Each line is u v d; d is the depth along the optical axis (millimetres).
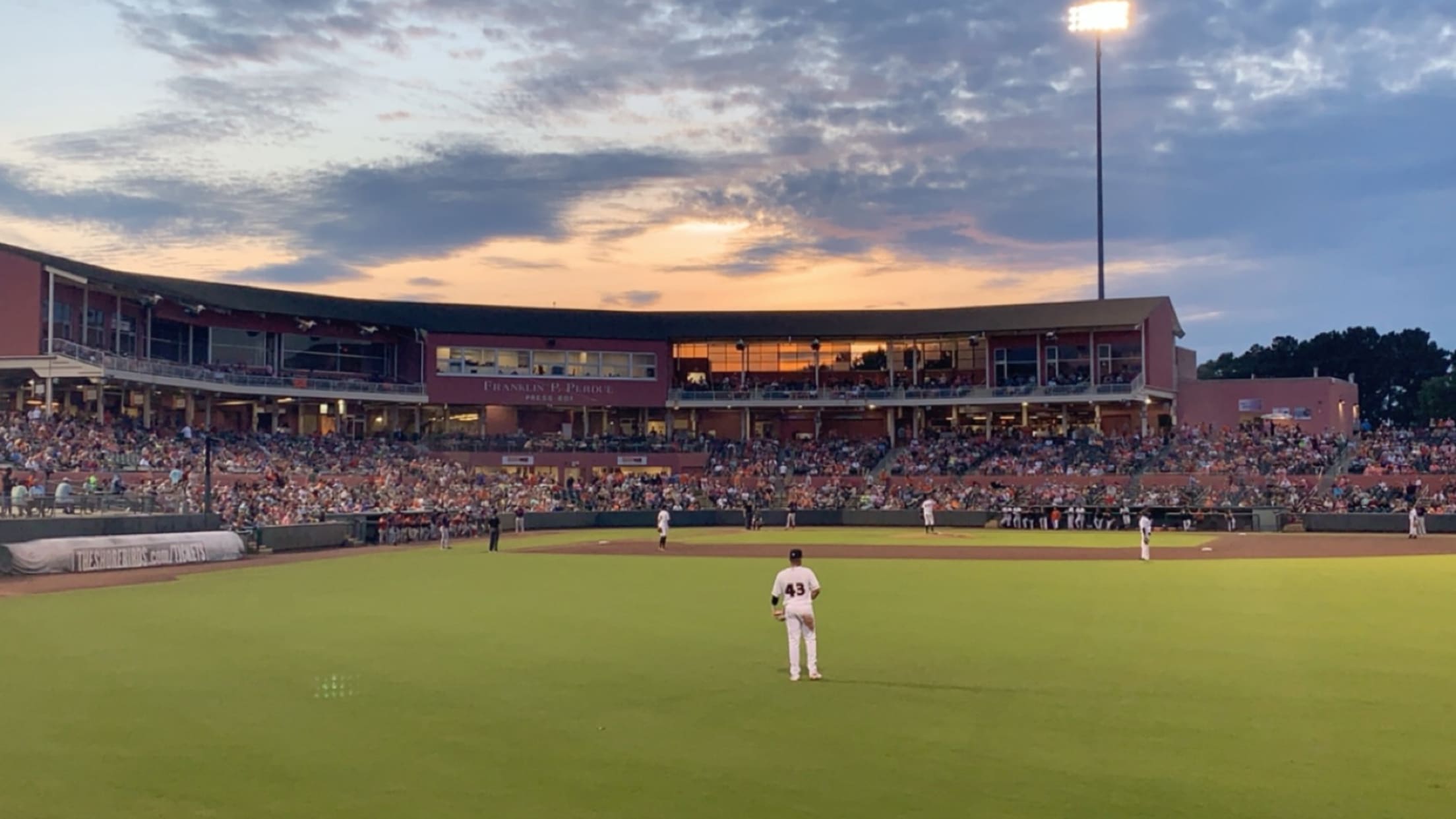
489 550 45781
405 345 79688
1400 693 14547
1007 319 79812
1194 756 11391
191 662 17234
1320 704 13898
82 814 9656
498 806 9812
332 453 66688
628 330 83000
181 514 42562
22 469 45375
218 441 61000
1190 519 61219
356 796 10141
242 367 68438
